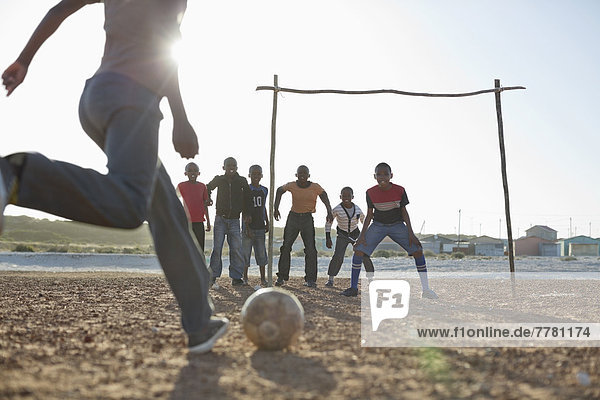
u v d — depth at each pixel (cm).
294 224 1113
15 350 394
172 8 347
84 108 330
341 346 428
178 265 372
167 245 368
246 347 418
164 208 358
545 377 338
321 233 6269
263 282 1108
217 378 326
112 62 331
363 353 402
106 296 845
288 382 320
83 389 296
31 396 280
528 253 9031
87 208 285
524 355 405
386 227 888
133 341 439
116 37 336
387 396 294
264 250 1112
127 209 296
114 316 603
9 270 1752
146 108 323
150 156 317
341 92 895
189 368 348
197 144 384
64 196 280
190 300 382
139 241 11750
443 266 2336
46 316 597
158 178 352
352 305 739
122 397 285
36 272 1622
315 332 493
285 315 402
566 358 397
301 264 2534
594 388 315
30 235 10169
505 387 314
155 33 337
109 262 2355
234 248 1066
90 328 509
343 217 1141
